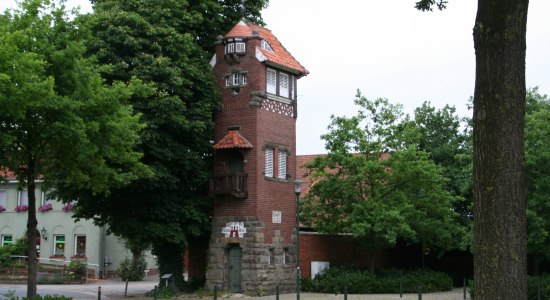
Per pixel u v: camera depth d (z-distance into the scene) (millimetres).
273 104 32375
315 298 28016
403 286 31953
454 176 37125
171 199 30328
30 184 20641
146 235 29719
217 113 32344
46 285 40281
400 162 31500
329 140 32750
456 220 36719
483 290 9562
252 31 32000
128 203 30203
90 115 20484
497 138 9594
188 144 30484
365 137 32719
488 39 9711
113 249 50438
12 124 19516
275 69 32656
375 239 32406
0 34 18812
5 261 43875
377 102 33188
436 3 13273
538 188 26078
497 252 9484
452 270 41688
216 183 31016
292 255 32500
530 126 27500
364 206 30859
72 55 20234
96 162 21094
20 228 51281
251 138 31188
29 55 18266
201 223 31484
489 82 9695
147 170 23641
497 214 9523
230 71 32188
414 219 32375
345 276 31609
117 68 27969
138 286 39844
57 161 21109
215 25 33656
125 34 28219
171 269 31766
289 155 33156
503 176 9539
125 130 21422
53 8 21062
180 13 30656
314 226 33938
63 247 50188
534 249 26938
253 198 30734
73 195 29406
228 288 30969
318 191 32594
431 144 39000
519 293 9430
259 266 30219
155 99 27922
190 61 30391
